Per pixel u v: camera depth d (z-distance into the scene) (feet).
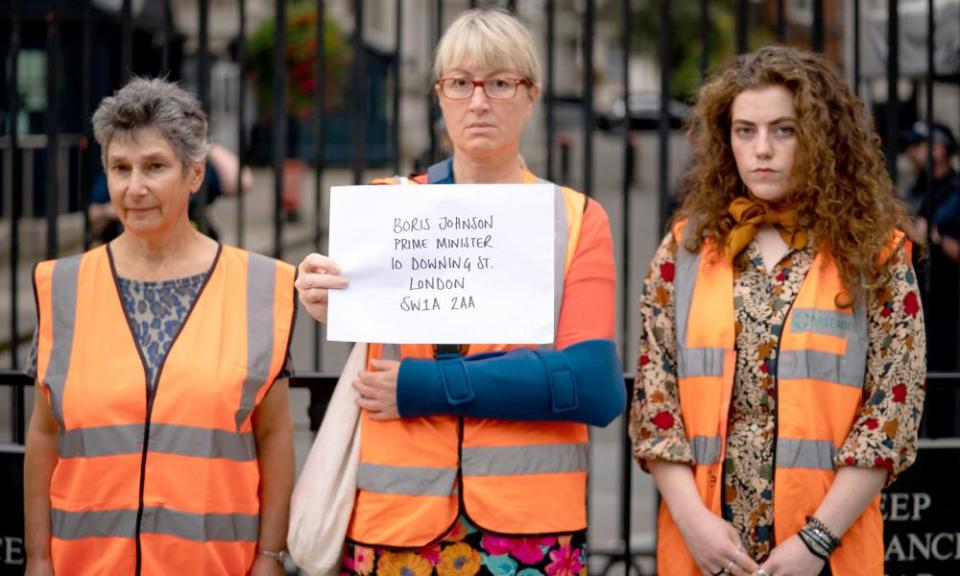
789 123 11.38
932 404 15.17
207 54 15.75
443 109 11.73
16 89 16.17
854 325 11.18
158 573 11.20
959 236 22.91
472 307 11.12
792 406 11.06
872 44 26.84
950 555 14.66
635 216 71.31
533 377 10.86
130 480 11.23
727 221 11.73
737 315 11.37
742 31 15.60
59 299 11.55
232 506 11.46
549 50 16.05
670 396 11.62
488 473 11.04
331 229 11.33
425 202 11.24
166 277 11.61
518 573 11.06
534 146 73.67
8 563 14.53
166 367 11.30
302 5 68.49
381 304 11.19
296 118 68.03
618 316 42.93
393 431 11.19
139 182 11.21
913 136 23.79
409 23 87.97
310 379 14.97
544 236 11.14
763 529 11.16
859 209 11.41
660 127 15.94
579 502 11.39
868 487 10.97
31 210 44.55
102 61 38.60
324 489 11.34
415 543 11.00
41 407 11.77
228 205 71.51
